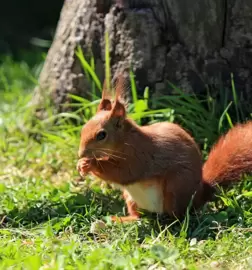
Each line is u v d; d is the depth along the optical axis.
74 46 11.66
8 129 12.37
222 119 10.40
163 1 10.84
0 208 9.58
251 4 10.58
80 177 10.55
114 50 11.25
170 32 10.91
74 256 7.83
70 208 9.45
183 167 8.93
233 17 10.66
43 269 7.47
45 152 11.32
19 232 8.84
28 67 16.88
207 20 10.72
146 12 10.94
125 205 9.65
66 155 11.16
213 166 9.51
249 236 8.44
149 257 7.77
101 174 8.91
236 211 9.02
